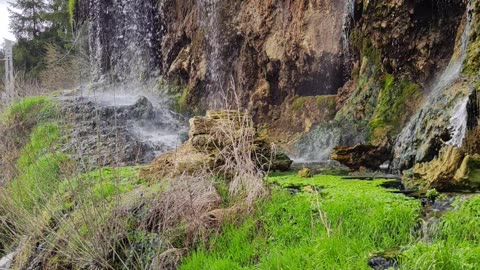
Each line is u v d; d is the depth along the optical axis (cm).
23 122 1280
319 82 1153
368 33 935
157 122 1234
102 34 1917
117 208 489
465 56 659
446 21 791
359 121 928
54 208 567
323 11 1110
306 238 402
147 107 1249
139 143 1009
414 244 352
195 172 578
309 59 1141
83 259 475
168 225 475
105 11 1900
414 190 498
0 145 901
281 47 1200
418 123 659
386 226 398
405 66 874
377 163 709
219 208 497
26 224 575
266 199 489
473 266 305
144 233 480
